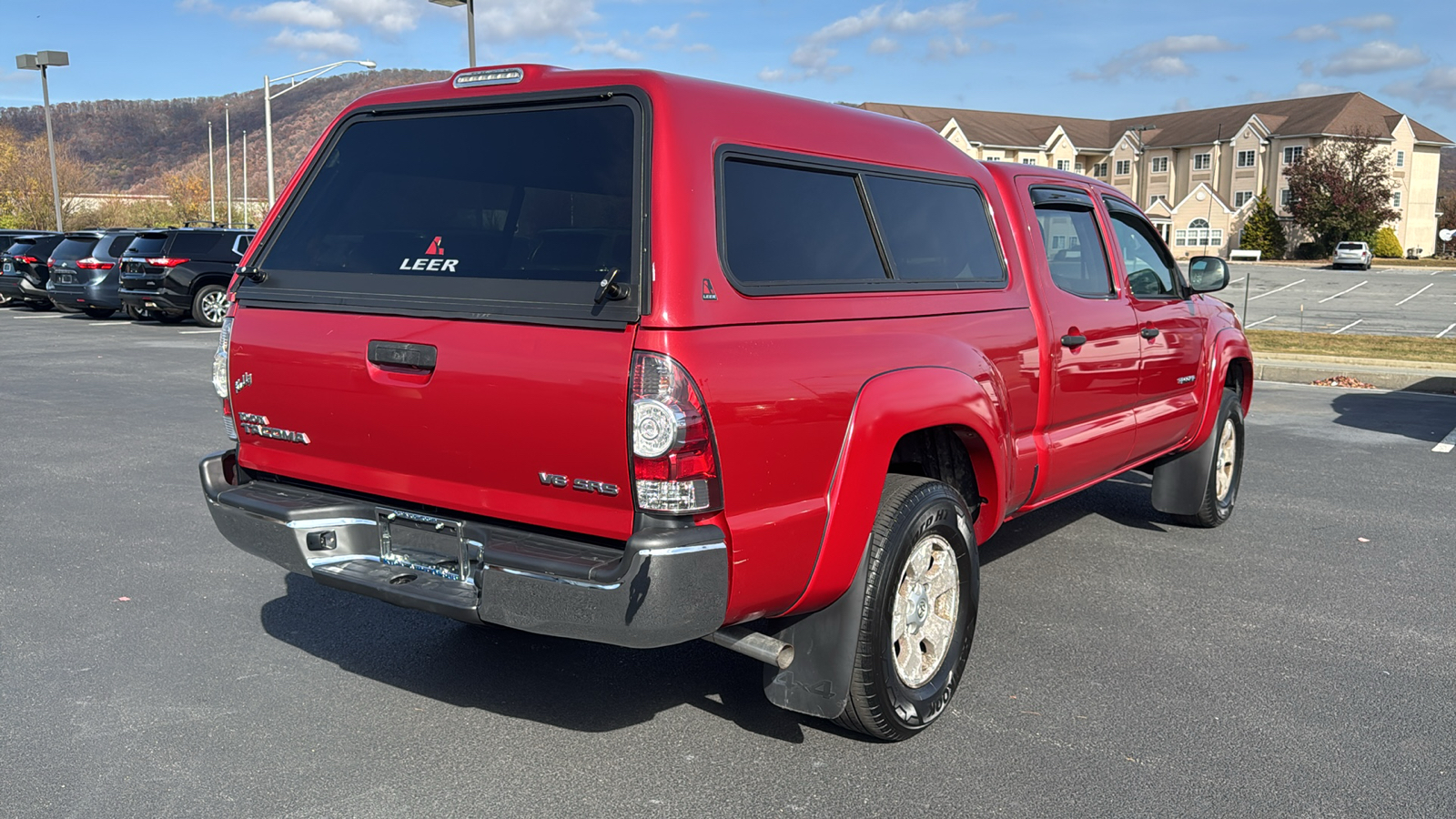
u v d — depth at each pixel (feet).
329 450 11.85
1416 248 287.89
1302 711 13.14
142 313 71.92
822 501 10.97
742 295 10.23
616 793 10.98
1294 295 132.77
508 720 12.64
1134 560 19.44
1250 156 289.53
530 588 9.95
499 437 10.34
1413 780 11.46
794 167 11.44
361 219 11.86
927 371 12.18
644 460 9.46
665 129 10.03
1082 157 333.42
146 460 26.35
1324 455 29.17
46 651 14.43
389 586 11.00
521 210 10.68
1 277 82.48
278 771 11.30
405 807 10.62
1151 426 18.79
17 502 22.17
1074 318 16.14
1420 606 17.03
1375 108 287.28
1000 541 20.71
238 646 14.73
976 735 12.41
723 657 14.73
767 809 10.70
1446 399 41.04
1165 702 13.35
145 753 11.65
